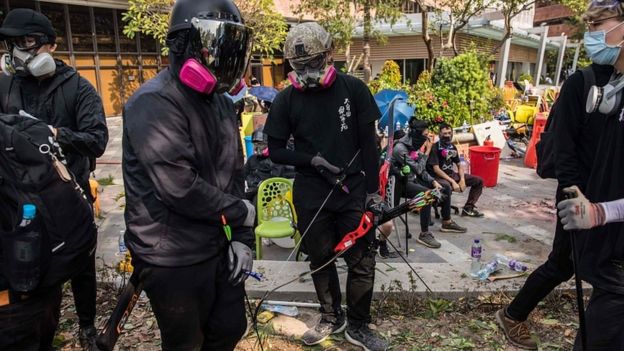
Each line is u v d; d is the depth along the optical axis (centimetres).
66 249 199
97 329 302
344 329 300
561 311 323
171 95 169
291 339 299
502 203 625
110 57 1482
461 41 1662
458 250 458
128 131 167
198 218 172
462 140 799
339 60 1858
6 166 184
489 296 338
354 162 270
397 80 1123
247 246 197
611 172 181
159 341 296
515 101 1260
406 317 320
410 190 476
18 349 195
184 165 166
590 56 187
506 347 286
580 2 1053
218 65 170
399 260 430
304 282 353
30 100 254
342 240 263
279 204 433
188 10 173
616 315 179
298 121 271
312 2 1077
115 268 382
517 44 2438
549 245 466
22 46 238
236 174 198
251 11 903
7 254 182
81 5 1314
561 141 219
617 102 176
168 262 173
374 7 1071
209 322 195
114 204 618
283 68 1892
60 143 232
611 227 177
